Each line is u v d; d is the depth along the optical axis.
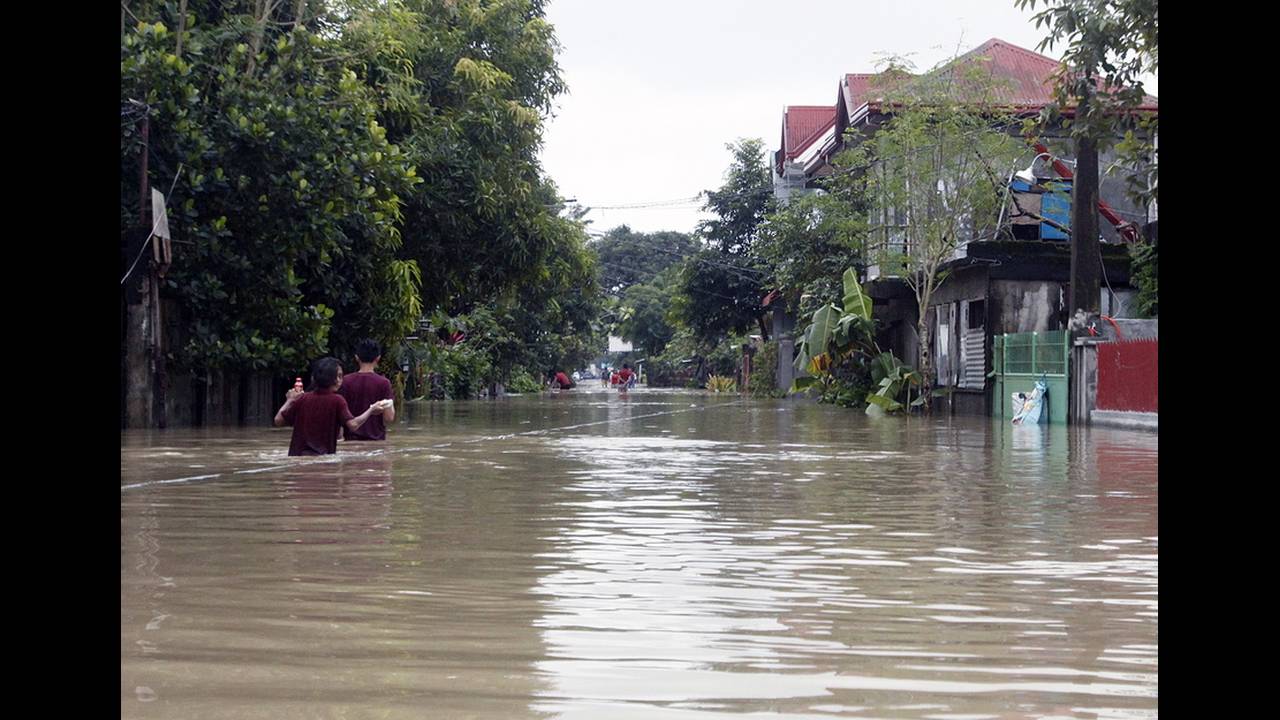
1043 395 22.72
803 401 38.88
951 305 29.89
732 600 4.50
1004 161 26.62
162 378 16.88
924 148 26.50
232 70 17.97
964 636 3.90
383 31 23.11
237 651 3.60
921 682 3.31
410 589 4.66
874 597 4.59
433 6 27.27
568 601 4.45
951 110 26.39
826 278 35.44
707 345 70.69
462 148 24.86
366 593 4.56
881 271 30.72
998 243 25.89
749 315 52.06
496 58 27.80
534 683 3.26
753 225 50.59
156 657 3.53
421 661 3.49
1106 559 5.62
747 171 50.84
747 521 7.02
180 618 4.07
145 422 16.59
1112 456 12.95
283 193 18.03
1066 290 26.47
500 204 25.78
